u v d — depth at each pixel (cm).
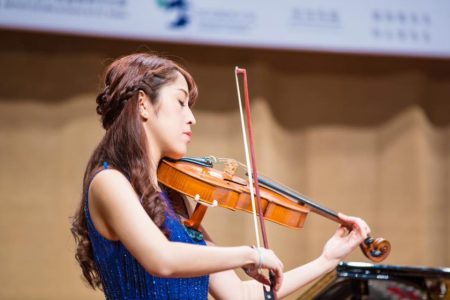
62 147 845
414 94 938
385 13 811
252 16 777
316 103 925
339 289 426
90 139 850
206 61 885
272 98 908
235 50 891
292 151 920
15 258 830
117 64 347
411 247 933
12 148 834
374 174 934
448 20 827
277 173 908
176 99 338
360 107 934
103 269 330
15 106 838
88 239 338
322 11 795
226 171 412
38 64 842
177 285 335
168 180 353
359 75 936
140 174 322
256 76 884
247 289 376
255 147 873
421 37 820
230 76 889
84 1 740
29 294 831
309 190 920
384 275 416
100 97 347
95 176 315
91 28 741
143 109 334
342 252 389
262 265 312
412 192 934
